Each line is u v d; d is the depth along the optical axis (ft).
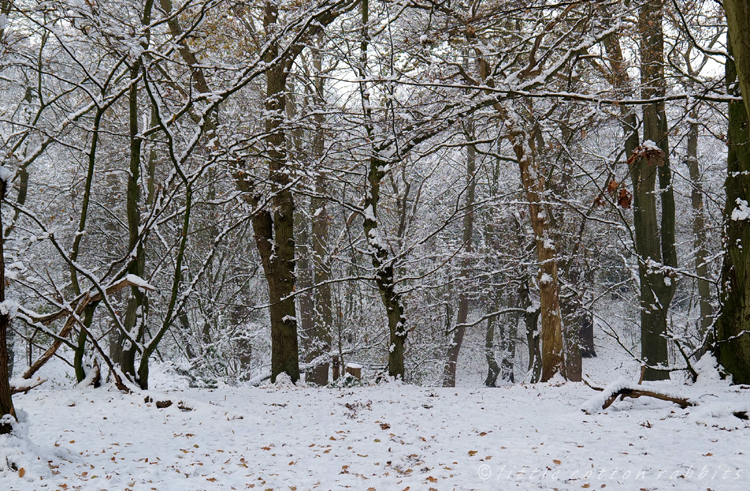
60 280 60.13
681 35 36.58
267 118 41.32
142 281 28.43
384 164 44.78
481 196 69.87
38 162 65.10
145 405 27.37
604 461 16.96
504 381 102.27
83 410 26.50
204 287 65.36
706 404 22.86
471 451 18.70
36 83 50.80
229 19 40.52
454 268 62.64
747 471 15.46
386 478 16.19
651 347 51.78
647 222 52.47
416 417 25.94
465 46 41.68
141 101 48.21
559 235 57.00
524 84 38.01
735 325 28.96
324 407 29.99
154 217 33.17
